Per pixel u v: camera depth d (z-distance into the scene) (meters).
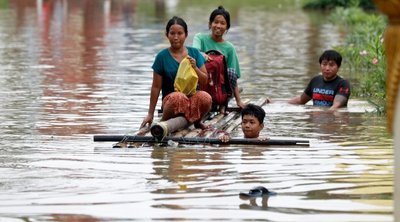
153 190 17.88
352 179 18.69
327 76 30.50
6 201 17.05
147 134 23.98
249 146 22.84
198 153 21.88
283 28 65.62
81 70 40.53
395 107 11.81
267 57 46.66
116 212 16.23
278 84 36.19
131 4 96.38
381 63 33.31
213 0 103.88
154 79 25.97
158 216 15.94
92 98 31.81
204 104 25.20
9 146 22.78
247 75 39.12
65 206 16.69
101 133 24.78
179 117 24.88
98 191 17.84
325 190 17.73
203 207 16.50
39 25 67.12
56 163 20.64
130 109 29.34
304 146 22.73
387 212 15.98
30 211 16.36
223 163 20.55
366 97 32.47
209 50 29.47
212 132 24.81
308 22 71.56
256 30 63.72
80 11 84.50
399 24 11.87
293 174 19.27
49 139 23.81
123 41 55.00
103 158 21.22
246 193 17.31
